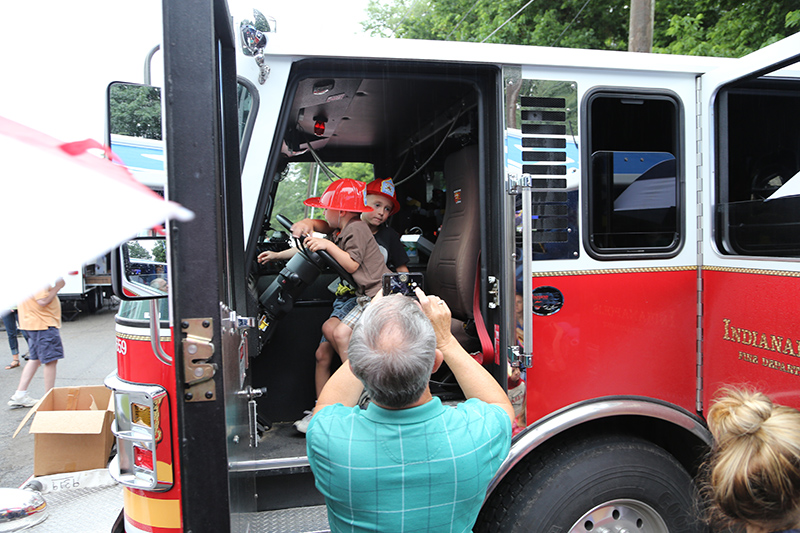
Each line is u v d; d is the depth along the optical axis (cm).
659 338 241
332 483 138
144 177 146
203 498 122
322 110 304
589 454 230
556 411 227
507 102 226
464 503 140
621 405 231
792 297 205
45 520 304
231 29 183
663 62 239
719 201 240
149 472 192
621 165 240
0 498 278
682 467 238
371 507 136
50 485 339
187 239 119
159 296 146
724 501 131
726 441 133
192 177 119
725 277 233
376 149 395
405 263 315
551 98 230
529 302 214
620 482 229
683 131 245
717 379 237
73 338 973
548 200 229
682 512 236
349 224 266
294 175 382
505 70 226
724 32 927
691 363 246
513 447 219
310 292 308
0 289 50
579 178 232
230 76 191
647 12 804
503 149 225
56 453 349
